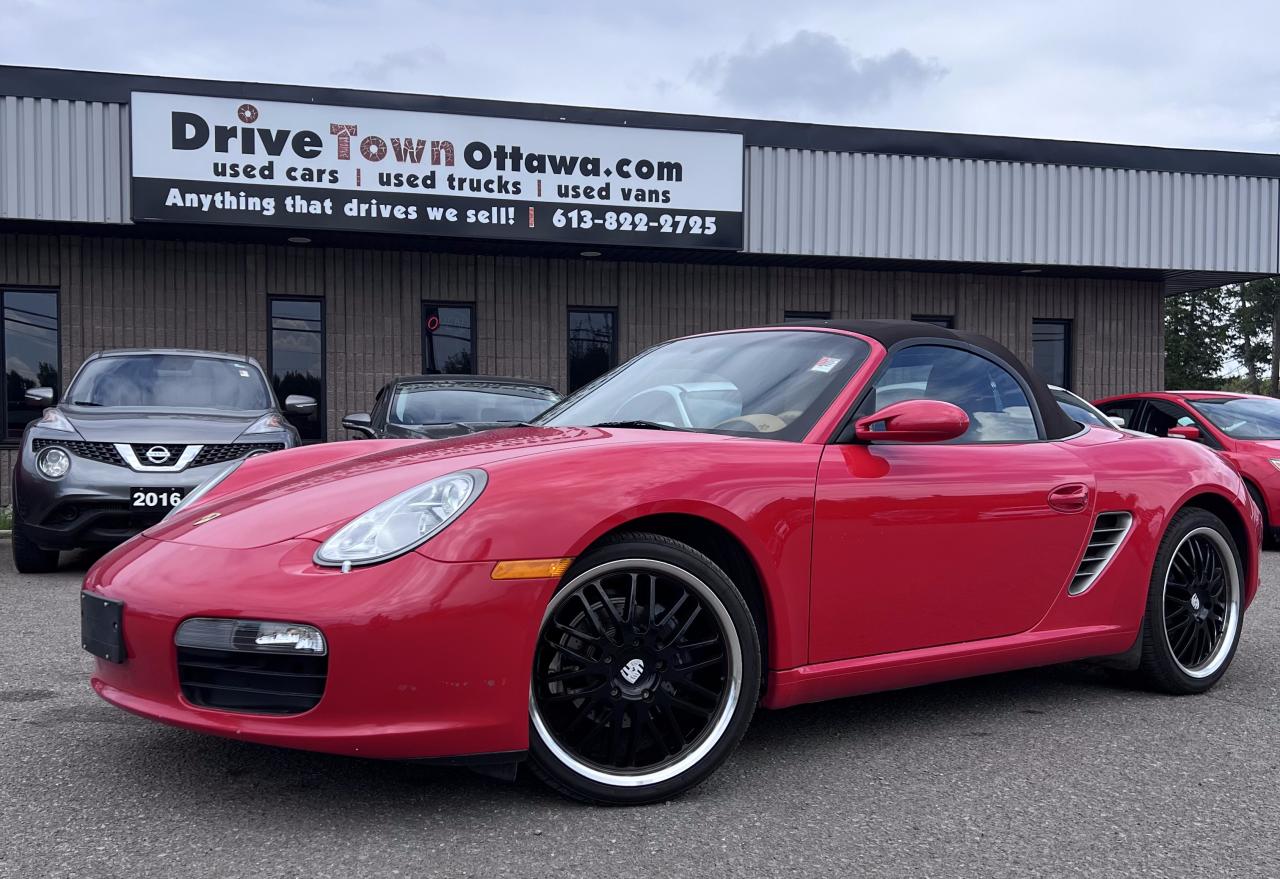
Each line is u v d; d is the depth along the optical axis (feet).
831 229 37.14
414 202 33.22
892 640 9.25
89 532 19.29
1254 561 12.32
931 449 9.75
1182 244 40.45
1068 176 39.37
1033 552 10.20
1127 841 7.39
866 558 8.98
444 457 8.63
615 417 10.30
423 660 7.13
